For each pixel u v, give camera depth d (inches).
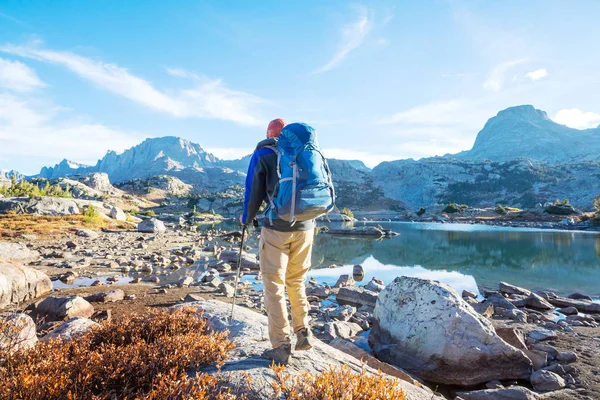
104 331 162.1
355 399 93.3
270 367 120.3
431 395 141.7
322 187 109.4
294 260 125.6
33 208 1830.7
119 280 543.5
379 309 272.5
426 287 249.0
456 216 4626.0
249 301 406.6
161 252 937.5
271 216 116.7
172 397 95.7
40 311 309.1
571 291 546.0
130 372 116.9
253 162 120.1
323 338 275.1
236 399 99.7
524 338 269.6
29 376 102.5
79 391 106.1
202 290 458.9
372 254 1017.5
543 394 188.5
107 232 1611.7
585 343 276.2
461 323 223.5
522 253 1037.2
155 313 180.4
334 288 535.5
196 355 124.6
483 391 185.5
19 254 692.7
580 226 2561.5
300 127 117.3
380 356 245.0
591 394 189.0
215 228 2518.5
